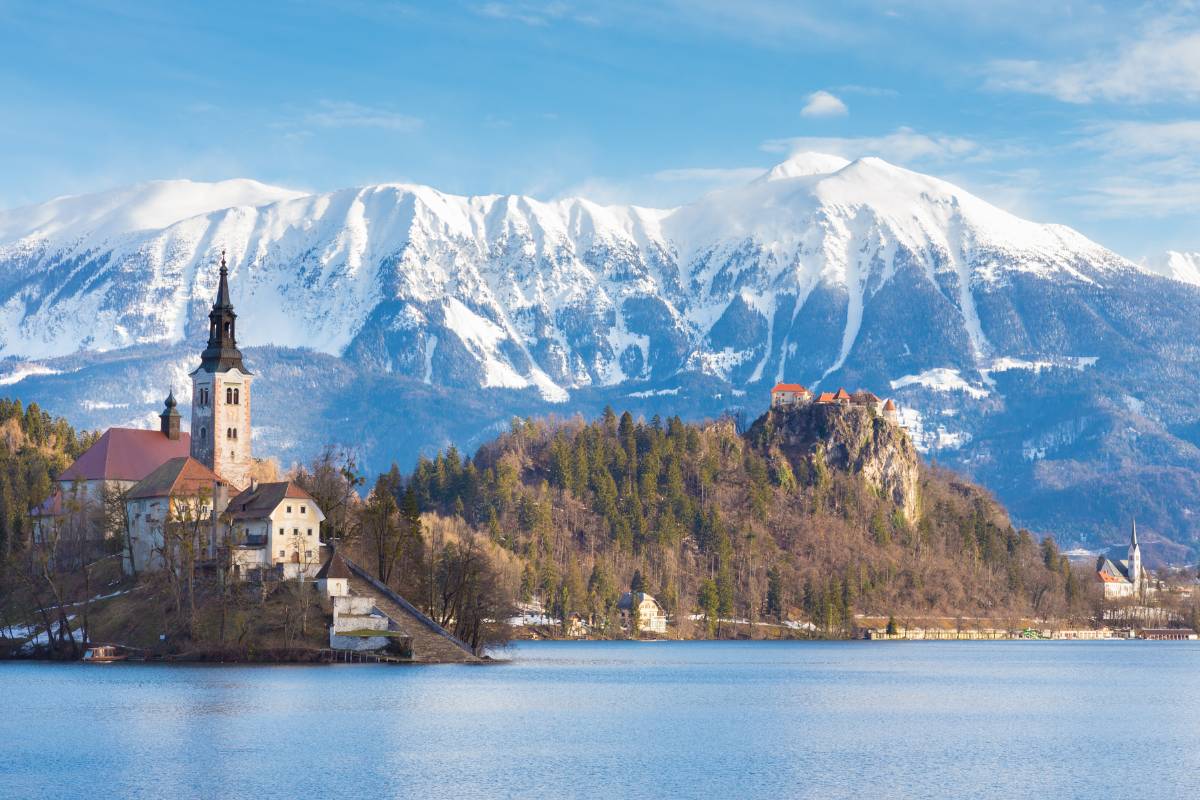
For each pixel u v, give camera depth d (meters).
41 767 171.00
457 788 161.25
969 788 166.62
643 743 196.50
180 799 154.25
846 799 159.25
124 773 167.50
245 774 167.38
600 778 168.75
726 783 167.12
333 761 176.00
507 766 175.00
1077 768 181.00
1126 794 163.88
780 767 178.50
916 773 175.62
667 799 157.75
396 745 188.00
